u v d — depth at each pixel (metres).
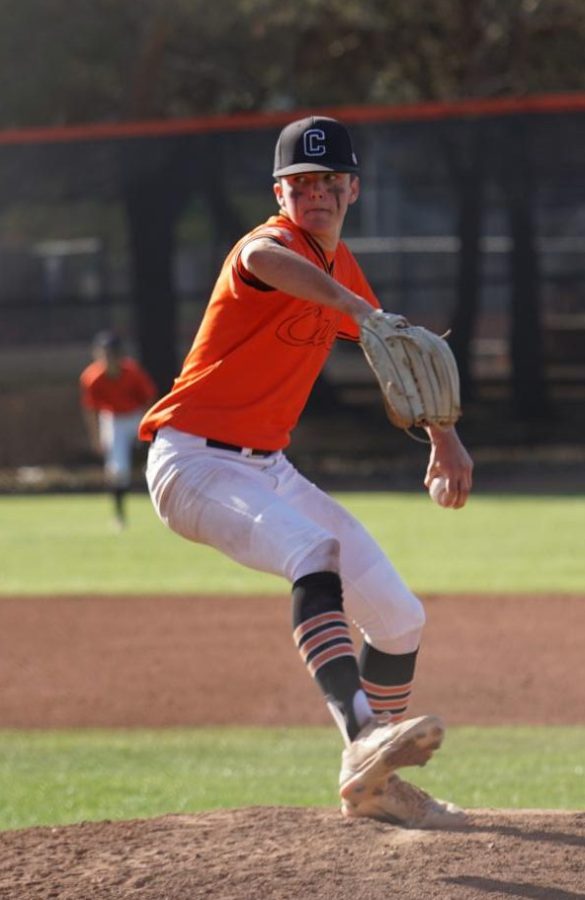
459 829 15.49
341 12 87.06
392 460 68.00
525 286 66.56
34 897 13.89
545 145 65.69
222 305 14.66
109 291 69.94
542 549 48.94
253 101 95.38
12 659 34.03
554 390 66.69
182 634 36.56
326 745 26.22
